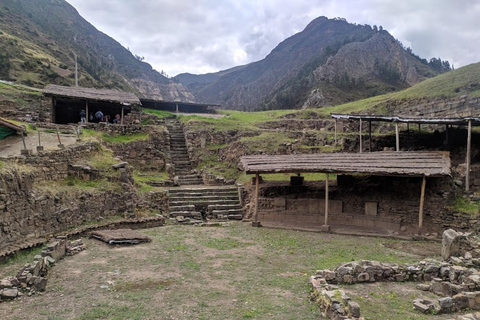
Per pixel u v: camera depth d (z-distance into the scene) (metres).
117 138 25.62
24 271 8.32
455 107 28.50
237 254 11.92
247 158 18.64
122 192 16.97
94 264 10.30
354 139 26.38
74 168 15.98
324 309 7.12
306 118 37.72
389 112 33.88
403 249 12.92
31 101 29.66
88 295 7.93
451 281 8.93
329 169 16.06
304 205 18.56
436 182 16.39
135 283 8.79
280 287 8.73
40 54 81.19
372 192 17.84
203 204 19.72
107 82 106.19
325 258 11.61
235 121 34.47
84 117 27.83
